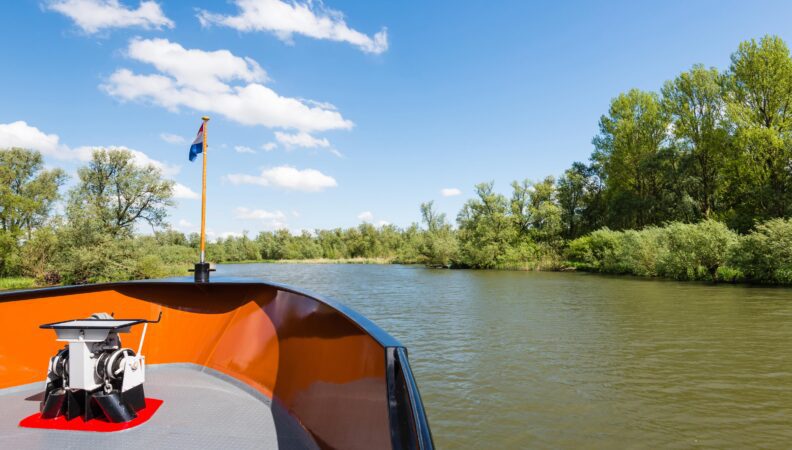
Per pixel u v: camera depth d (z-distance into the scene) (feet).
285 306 11.51
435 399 27.22
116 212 129.08
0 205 131.34
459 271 165.48
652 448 20.83
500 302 72.23
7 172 138.92
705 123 141.08
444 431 22.68
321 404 8.45
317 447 8.10
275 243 394.11
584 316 56.75
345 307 8.18
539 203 186.09
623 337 44.04
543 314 58.80
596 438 21.83
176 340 13.75
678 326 48.83
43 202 159.74
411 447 3.65
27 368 11.81
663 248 111.04
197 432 8.94
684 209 142.41
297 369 10.05
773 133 115.34
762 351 37.81
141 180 130.41
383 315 59.82
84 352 9.19
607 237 142.20
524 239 179.73
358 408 6.84
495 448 20.83
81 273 112.16
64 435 8.70
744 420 23.77
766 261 86.84
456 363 35.22
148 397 11.01
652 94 176.35
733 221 119.75
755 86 125.39
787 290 77.87
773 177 119.24
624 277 117.19
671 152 151.12
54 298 12.67
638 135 172.35
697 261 100.48
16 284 108.88
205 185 17.62
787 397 27.04
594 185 204.85
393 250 338.13
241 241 392.06
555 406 26.00
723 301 66.64
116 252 114.93
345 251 358.23
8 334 11.73
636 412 24.99
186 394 11.25
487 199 182.29
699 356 36.50
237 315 13.53
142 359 10.09
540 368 33.68
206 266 14.32
